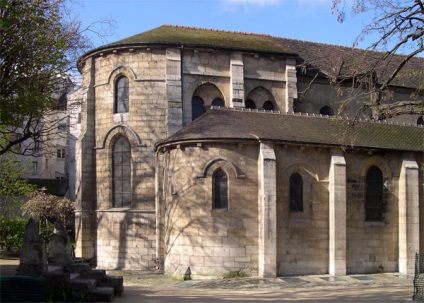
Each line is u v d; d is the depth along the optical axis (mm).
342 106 26234
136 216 32938
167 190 29531
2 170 40688
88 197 34406
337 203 28594
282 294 21500
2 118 22516
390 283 26453
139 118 33562
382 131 32406
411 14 24344
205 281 25875
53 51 23578
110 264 33250
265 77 35562
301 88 37406
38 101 22750
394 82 40031
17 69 22484
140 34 36094
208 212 27328
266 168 26969
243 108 31719
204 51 34312
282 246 27547
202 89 34406
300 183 28500
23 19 22188
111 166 34125
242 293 21875
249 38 38562
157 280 27344
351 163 29719
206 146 27750
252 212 27328
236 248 27031
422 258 22938
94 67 35500
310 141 28375
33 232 16500
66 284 16750
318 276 27641
